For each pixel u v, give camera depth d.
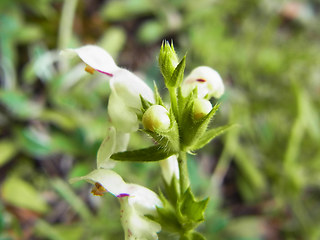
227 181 0.11
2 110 0.09
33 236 0.09
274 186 0.11
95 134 0.09
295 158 0.11
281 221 0.10
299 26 0.14
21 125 0.09
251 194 0.11
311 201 0.11
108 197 0.08
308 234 0.10
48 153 0.09
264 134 0.11
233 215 0.10
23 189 0.08
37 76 0.10
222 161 0.10
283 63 0.12
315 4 0.14
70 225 0.09
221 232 0.09
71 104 0.09
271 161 0.11
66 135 0.09
